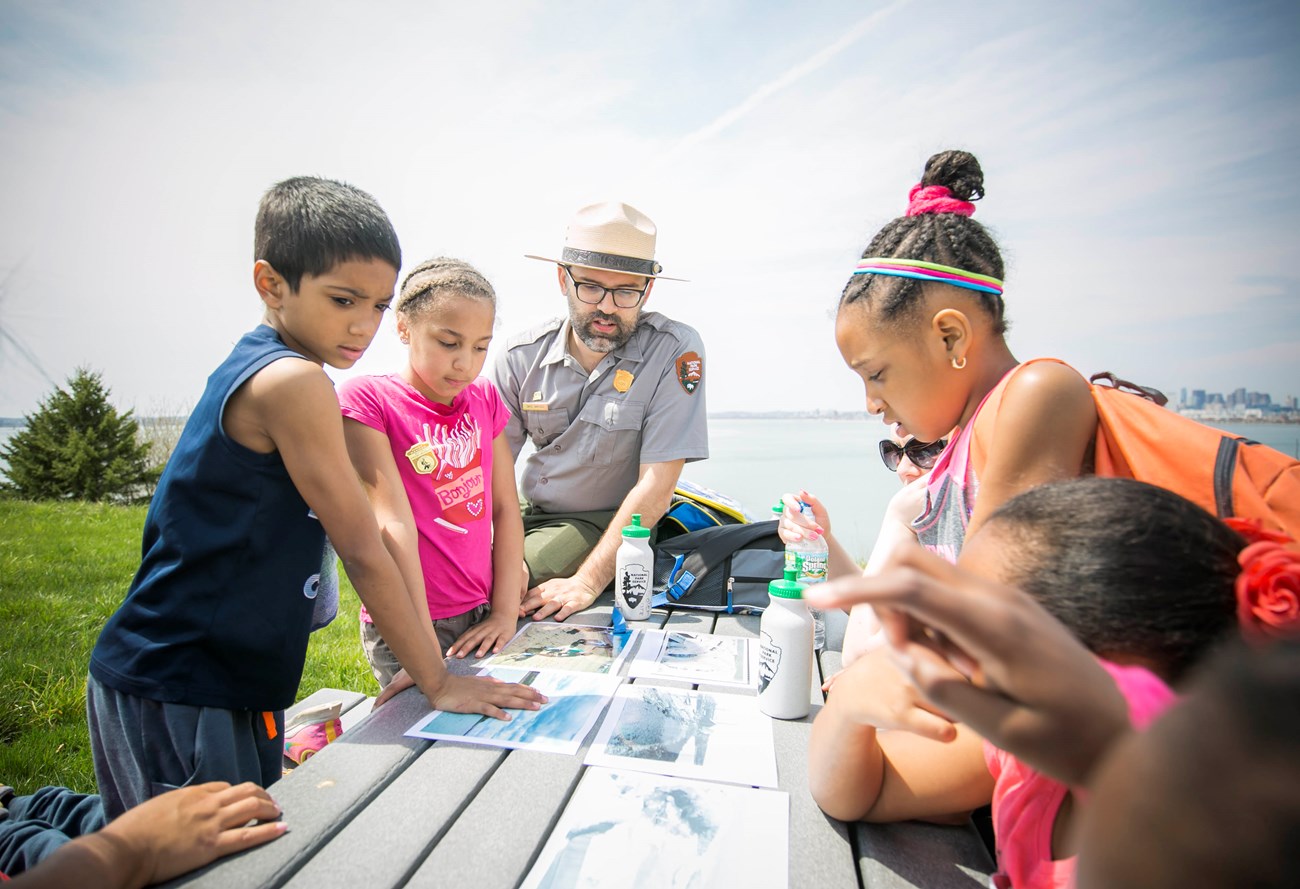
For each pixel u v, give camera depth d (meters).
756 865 1.04
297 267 1.50
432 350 1.99
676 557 2.56
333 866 1.02
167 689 1.43
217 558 1.45
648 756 1.34
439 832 1.11
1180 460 1.13
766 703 1.51
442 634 2.19
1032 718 0.58
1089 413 1.21
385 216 1.61
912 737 1.16
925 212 1.43
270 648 1.52
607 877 1.01
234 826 1.07
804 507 1.98
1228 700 0.40
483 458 2.24
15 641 3.96
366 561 1.49
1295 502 1.06
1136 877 0.42
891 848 1.09
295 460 1.43
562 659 1.85
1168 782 0.41
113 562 6.37
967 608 0.57
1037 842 0.86
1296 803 0.36
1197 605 0.77
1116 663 0.78
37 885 0.87
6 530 8.34
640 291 2.63
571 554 2.67
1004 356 1.43
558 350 2.84
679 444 2.69
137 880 0.95
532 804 1.18
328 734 2.18
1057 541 0.82
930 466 2.03
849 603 0.58
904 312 1.38
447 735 1.41
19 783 2.53
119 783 1.49
